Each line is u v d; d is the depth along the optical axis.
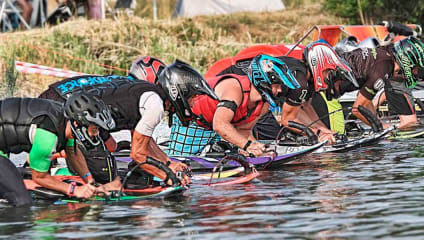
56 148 19.38
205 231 15.90
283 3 95.94
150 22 64.94
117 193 20.02
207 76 33.69
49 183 19.69
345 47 35.66
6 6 71.06
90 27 60.84
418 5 72.06
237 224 16.45
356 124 35.12
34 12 71.44
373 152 28.16
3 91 43.88
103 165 21.58
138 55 56.25
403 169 23.45
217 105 24.53
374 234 14.98
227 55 58.97
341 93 29.38
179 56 57.00
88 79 22.06
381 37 37.97
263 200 19.23
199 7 88.62
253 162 25.14
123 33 59.47
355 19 76.19
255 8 87.31
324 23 76.25
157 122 20.72
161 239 15.38
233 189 21.30
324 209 17.66
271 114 31.42
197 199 19.80
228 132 24.34
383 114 38.91
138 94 20.64
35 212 18.67
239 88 24.52
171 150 27.61
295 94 26.64
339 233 15.20
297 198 19.30
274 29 75.50
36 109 18.95
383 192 19.47
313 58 26.45
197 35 64.50
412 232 14.97
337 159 26.91
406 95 33.81
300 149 27.22
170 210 18.39
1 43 54.88
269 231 15.64
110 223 17.12
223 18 78.88
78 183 20.86
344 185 20.97
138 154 20.97
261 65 24.22
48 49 54.53
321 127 30.67
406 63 31.22
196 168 25.47
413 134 32.50
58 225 17.08
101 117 18.72
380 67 31.03
